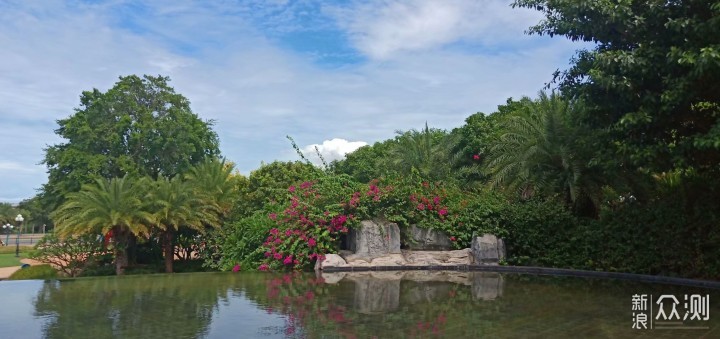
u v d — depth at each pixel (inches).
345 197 518.3
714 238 370.3
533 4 359.3
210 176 981.8
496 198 566.9
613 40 337.4
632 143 322.0
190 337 184.5
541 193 562.3
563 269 453.4
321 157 609.9
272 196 839.1
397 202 524.1
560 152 514.6
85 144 1176.8
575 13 326.0
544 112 552.7
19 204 2910.9
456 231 527.8
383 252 498.6
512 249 524.7
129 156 1198.3
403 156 884.6
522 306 259.1
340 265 470.6
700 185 388.5
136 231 829.2
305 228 504.1
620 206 471.2
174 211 864.3
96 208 829.8
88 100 1262.3
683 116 321.7
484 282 376.2
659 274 407.5
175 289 330.0
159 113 1330.0
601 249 450.3
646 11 312.0
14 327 202.4
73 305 260.7
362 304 265.0
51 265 903.1
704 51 255.8
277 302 271.4
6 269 1048.2
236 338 182.5
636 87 314.3
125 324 208.7
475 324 210.1
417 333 192.1
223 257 682.2
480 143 861.2
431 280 390.0
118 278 401.1
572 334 191.9
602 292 317.7
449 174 842.8
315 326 205.0
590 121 363.6
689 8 299.6
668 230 400.5
